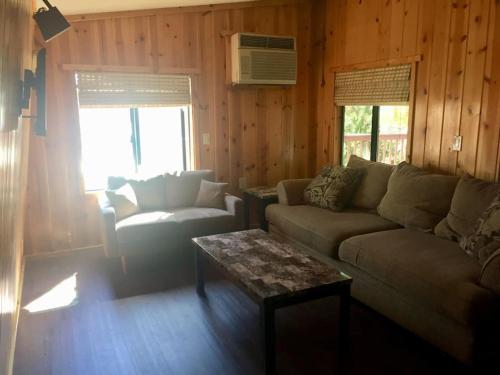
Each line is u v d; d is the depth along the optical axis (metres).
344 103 4.59
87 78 4.08
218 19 4.52
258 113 4.90
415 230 3.16
